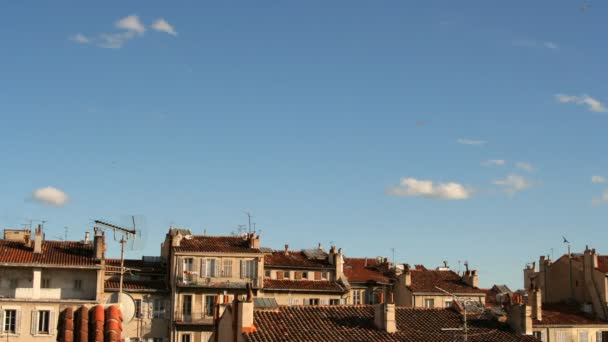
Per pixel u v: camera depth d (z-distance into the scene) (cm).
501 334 5034
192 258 8381
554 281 9531
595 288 8800
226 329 4878
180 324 8044
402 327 4962
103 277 7712
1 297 7300
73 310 4247
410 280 9231
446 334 4928
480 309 5834
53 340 7294
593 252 8938
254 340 4416
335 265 9188
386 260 10494
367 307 5203
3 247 7719
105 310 4128
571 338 8181
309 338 4559
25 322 7275
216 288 8294
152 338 8162
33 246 7819
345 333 4734
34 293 7381
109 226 5153
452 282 9400
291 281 8938
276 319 4781
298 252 9712
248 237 8894
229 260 8488
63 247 7981
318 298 8825
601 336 8312
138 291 8225
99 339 3888
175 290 8219
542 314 8362
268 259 9119
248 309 4581
